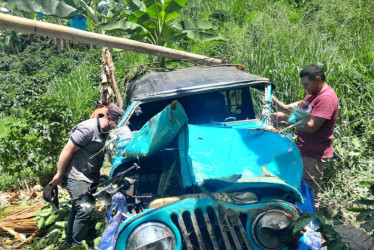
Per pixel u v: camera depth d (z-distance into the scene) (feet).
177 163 11.76
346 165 16.90
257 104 18.45
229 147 11.78
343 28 31.99
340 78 22.02
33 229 17.01
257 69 25.53
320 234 10.69
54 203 15.02
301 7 43.21
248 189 10.94
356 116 20.71
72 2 40.52
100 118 14.66
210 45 40.73
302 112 11.94
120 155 12.12
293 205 10.21
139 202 11.59
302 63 23.79
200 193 10.29
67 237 15.08
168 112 9.43
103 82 25.68
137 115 14.82
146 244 9.57
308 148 13.97
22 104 73.05
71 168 14.48
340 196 15.34
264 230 10.06
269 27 31.99
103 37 17.39
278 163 11.13
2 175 25.12
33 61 127.85
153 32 35.65
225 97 15.11
